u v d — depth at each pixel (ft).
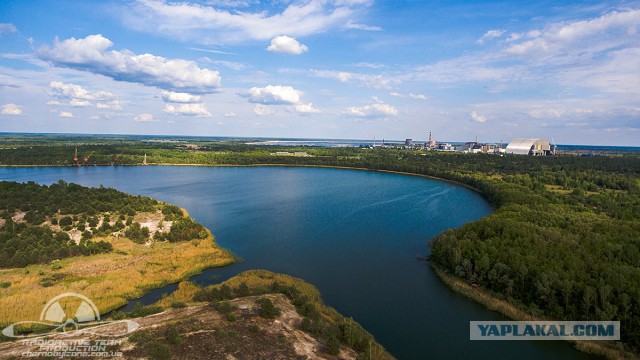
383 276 301.22
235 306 222.48
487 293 261.65
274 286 256.73
